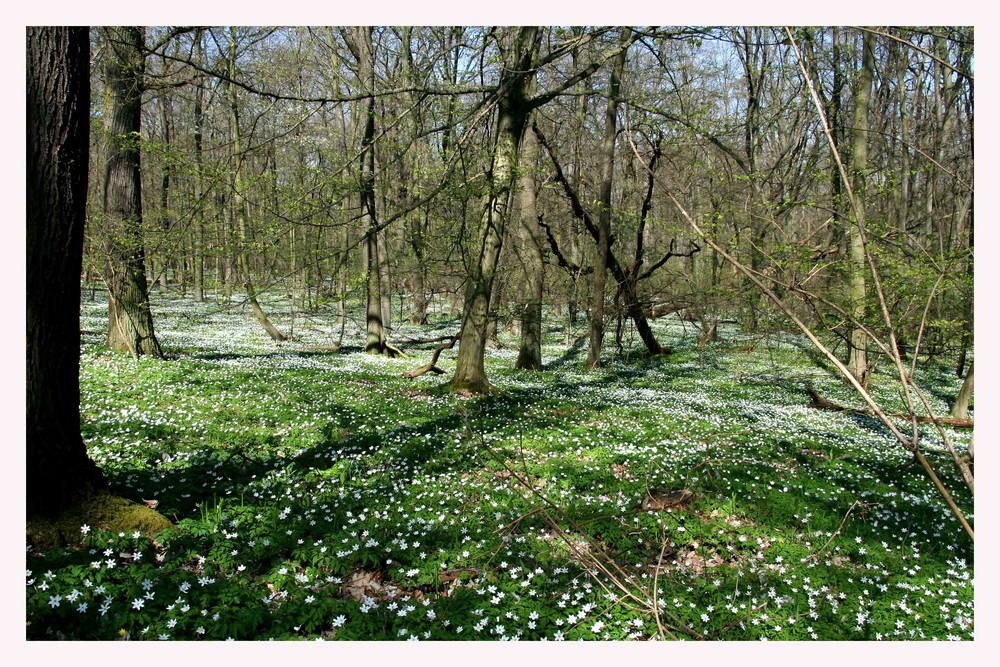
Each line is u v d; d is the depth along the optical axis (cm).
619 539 584
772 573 541
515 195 1961
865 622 471
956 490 863
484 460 830
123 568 461
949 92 2178
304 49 1844
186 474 701
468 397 1311
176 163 1038
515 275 2036
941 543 640
